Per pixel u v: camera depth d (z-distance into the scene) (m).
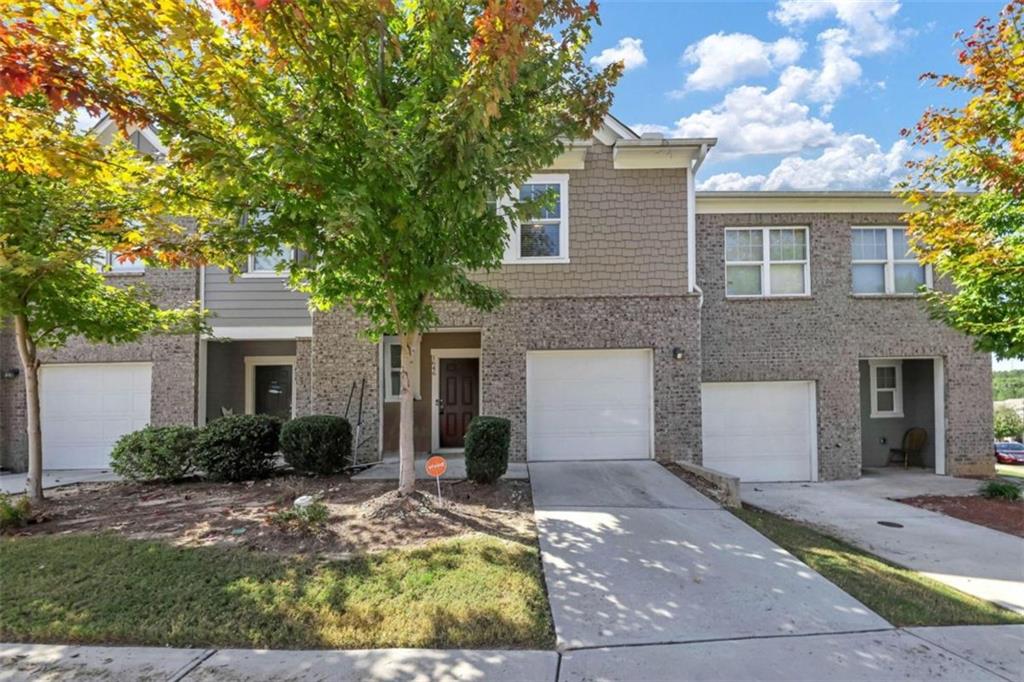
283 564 4.57
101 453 11.02
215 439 8.18
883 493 10.02
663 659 3.33
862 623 3.88
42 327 6.92
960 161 7.23
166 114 4.54
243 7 4.14
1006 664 3.34
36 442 7.04
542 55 5.38
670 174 10.11
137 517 6.11
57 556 4.75
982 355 11.77
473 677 3.10
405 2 5.42
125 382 11.16
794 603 4.18
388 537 5.27
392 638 3.52
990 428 11.77
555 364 10.06
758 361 11.52
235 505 6.59
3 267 5.70
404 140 4.75
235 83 4.47
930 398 12.54
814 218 11.73
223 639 3.52
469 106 4.41
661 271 10.03
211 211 5.53
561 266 10.00
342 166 4.84
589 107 5.96
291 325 11.20
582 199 10.07
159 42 4.40
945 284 11.80
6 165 4.78
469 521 5.88
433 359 11.45
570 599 4.15
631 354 10.08
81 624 3.67
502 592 4.13
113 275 10.98
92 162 5.00
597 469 9.01
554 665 3.24
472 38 4.68
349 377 9.94
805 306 11.62
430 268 5.54
